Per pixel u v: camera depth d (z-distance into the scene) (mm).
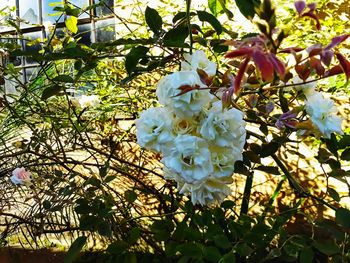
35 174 923
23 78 1244
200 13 526
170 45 496
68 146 1066
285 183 887
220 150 427
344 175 529
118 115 1078
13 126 1037
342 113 858
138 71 592
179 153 407
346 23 893
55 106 1016
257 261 545
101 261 837
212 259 490
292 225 812
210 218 540
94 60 575
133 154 1054
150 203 938
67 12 688
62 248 985
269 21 324
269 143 536
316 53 362
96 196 667
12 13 1511
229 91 390
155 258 741
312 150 860
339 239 493
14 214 927
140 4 1092
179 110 410
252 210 909
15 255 969
